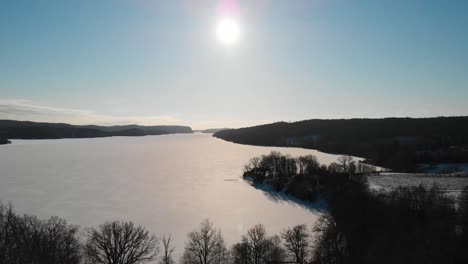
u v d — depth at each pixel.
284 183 155.00
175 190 150.25
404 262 52.88
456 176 151.38
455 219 71.38
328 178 144.50
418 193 90.12
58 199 131.12
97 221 101.75
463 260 51.59
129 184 164.00
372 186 124.12
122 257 57.69
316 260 62.19
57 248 50.28
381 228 69.62
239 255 62.34
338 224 73.25
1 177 183.25
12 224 54.22
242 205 123.62
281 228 95.38
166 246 68.19
